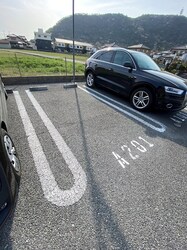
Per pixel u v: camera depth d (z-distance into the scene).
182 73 17.42
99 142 3.18
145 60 5.34
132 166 2.64
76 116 4.17
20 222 1.69
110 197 2.06
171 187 2.32
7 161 1.66
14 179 1.71
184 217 1.92
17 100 4.83
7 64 12.96
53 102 4.93
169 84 4.30
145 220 1.83
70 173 2.38
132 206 1.98
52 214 1.80
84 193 2.08
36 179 2.22
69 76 7.57
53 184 2.17
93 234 1.65
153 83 4.48
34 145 2.91
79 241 1.58
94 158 2.73
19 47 61.62
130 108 5.05
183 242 1.67
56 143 3.02
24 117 3.86
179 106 4.43
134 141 3.34
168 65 19.59
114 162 2.69
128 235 1.67
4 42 57.31
